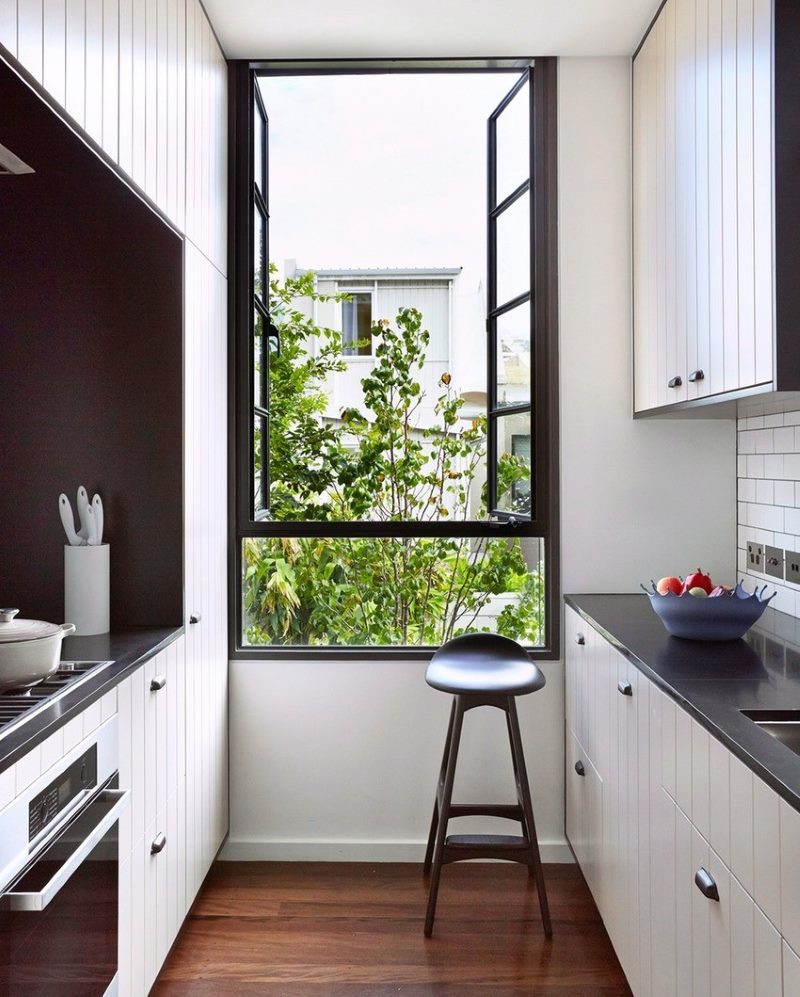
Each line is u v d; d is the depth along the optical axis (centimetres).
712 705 159
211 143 276
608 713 235
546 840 302
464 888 282
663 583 228
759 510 279
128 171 188
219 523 289
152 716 210
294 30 280
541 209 305
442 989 225
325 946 246
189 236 246
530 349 307
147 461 243
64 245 241
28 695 163
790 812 116
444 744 303
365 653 303
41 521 243
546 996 222
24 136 163
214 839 280
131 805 192
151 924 208
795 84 170
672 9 248
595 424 304
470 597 309
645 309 283
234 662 303
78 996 159
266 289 319
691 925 162
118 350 243
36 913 141
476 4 264
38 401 243
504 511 310
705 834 154
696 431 303
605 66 303
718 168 207
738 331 193
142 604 243
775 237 171
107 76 173
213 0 260
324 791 304
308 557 310
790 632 232
